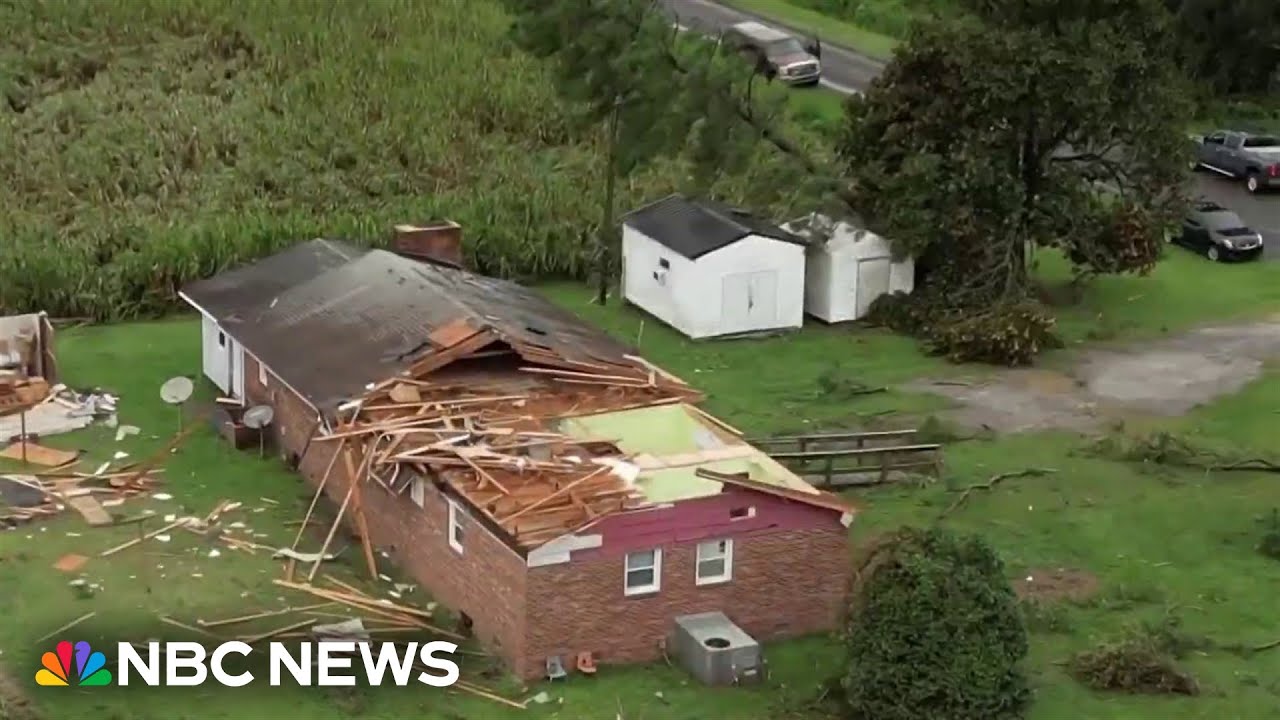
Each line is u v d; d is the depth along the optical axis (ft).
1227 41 229.45
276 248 161.68
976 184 155.43
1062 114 155.22
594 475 98.48
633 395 113.29
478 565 97.55
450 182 186.29
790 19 254.06
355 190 183.32
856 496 120.37
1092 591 107.65
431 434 104.88
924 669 87.45
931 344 152.66
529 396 111.14
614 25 154.92
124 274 156.15
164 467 120.98
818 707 91.76
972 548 91.50
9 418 128.06
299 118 195.72
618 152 160.97
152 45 210.18
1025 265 164.35
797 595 99.76
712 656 93.61
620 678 94.63
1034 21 159.84
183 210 175.22
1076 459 128.36
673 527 95.45
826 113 207.72
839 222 157.48
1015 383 144.66
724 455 103.19
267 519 113.29
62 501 114.52
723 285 152.97
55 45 207.92
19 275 153.07
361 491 110.93
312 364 117.50
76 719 88.07
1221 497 122.52
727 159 158.71
